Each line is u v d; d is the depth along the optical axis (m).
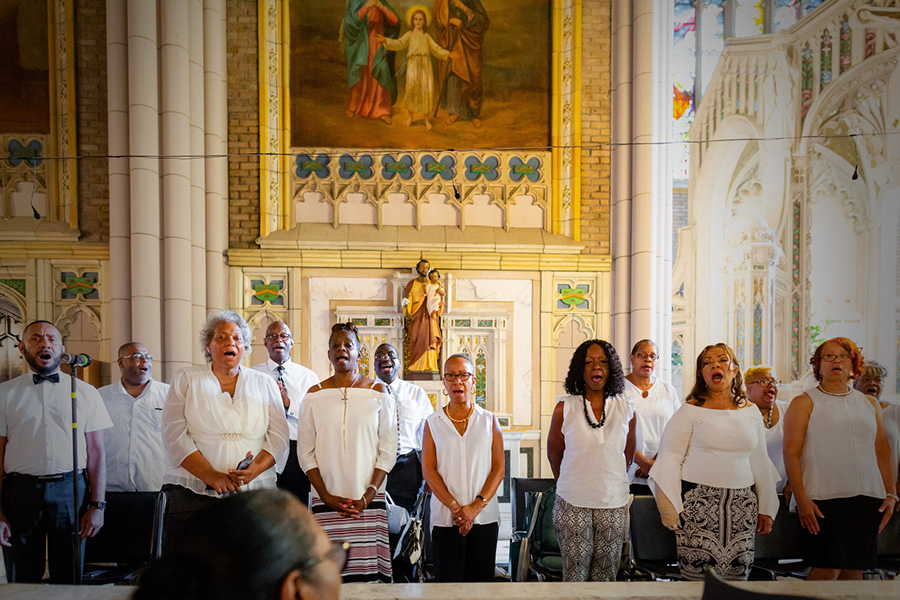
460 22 6.90
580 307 6.79
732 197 7.45
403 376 6.46
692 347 7.56
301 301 6.63
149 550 3.24
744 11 7.39
